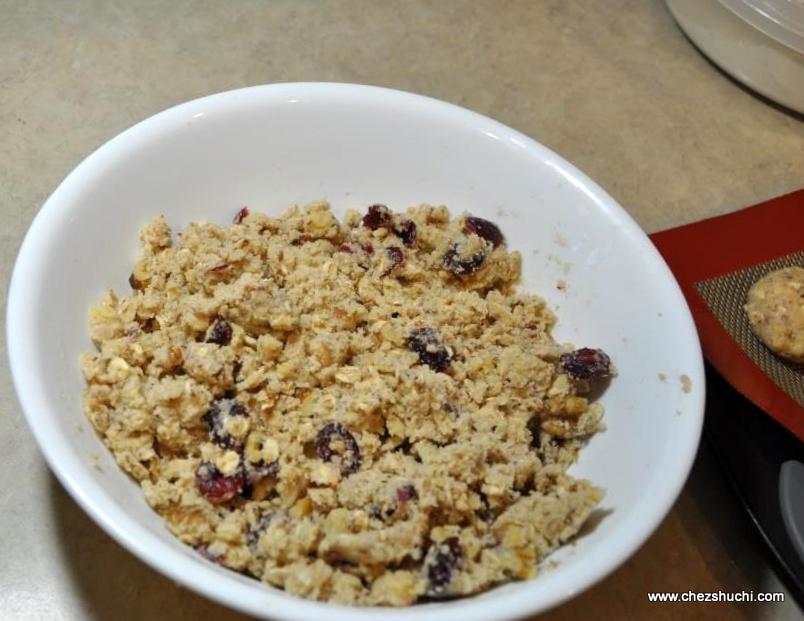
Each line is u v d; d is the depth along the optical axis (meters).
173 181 0.39
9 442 0.38
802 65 0.48
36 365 0.32
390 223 0.41
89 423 0.33
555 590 0.30
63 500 0.37
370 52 0.52
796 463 0.38
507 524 0.33
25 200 0.44
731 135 0.51
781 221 0.45
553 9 0.55
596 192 0.39
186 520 0.32
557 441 0.37
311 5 0.54
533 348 0.38
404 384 0.36
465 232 0.40
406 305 0.39
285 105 0.40
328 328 0.37
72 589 0.35
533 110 0.50
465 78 0.51
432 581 0.31
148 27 0.51
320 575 0.31
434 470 0.34
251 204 0.41
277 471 0.34
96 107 0.48
